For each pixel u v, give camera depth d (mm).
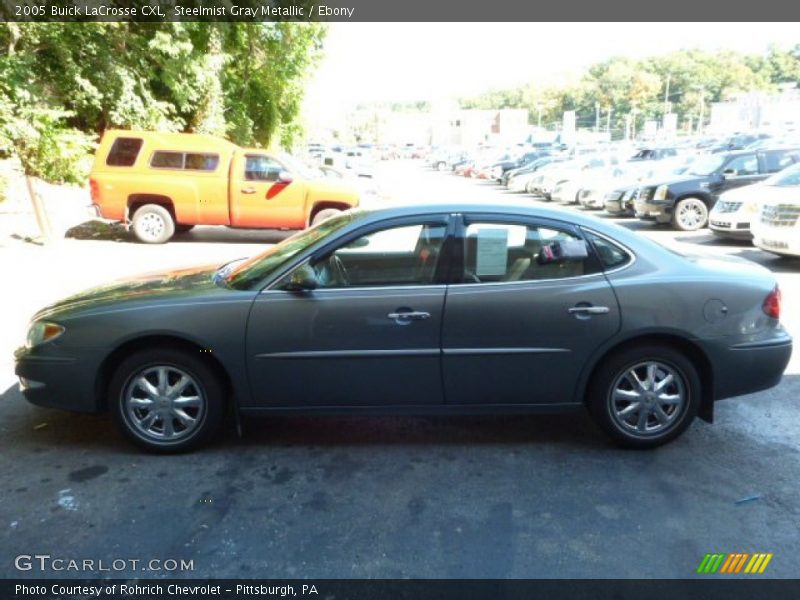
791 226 9320
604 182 20844
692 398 3967
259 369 3857
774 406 4734
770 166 14266
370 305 3814
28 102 13578
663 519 3285
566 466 3857
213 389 3932
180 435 3969
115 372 3922
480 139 101250
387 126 135500
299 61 23438
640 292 3863
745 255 10805
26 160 14836
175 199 12953
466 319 3824
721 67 104500
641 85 101438
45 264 10453
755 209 11305
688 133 98188
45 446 4137
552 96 116625
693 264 4059
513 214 3961
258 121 24266
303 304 3818
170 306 3824
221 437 4266
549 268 3908
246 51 22453
